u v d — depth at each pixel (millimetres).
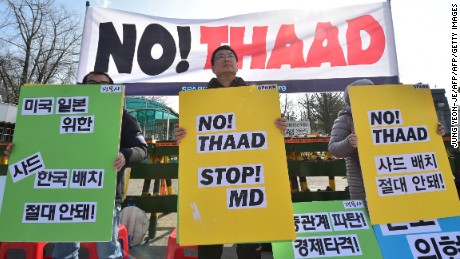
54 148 1985
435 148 2111
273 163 1935
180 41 4051
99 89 2121
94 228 1851
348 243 2049
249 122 2021
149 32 4043
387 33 3992
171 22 4090
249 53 4031
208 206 1865
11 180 1915
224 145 1982
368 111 2164
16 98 19812
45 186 1913
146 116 18094
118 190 2184
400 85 2230
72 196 1901
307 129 10836
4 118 12547
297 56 4012
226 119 2031
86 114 2061
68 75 20984
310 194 3428
